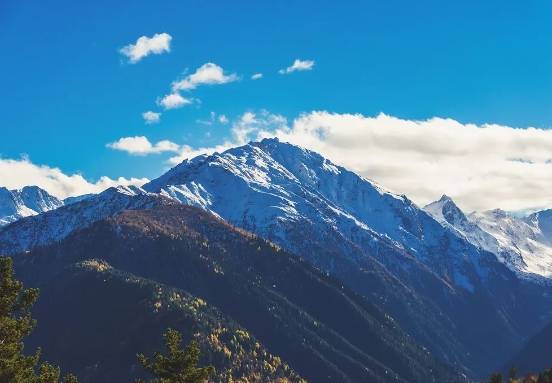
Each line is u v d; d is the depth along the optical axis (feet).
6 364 278.87
